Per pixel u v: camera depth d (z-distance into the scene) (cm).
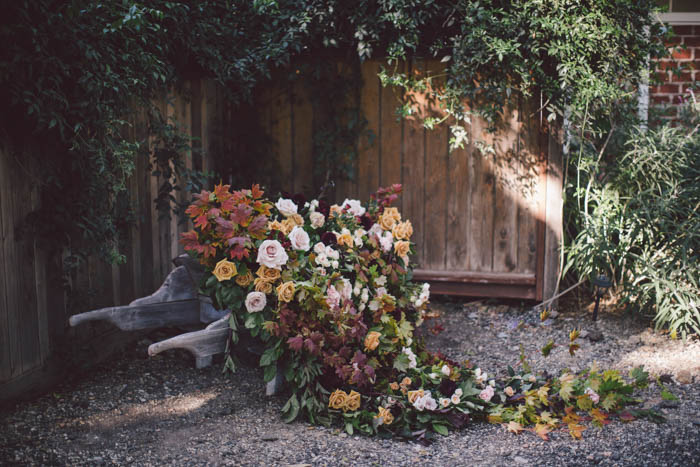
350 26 513
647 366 414
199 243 341
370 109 537
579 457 296
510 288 534
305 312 336
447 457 296
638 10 487
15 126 326
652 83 528
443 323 502
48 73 327
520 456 297
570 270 548
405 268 400
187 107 479
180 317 405
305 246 342
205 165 505
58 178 351
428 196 539
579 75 483
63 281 361
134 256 427
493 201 529
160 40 409
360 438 316
